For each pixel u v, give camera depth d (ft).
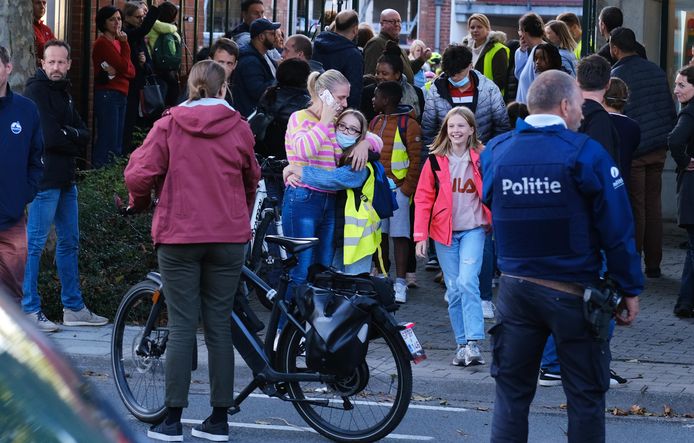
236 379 71.82
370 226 73.82
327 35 101.60
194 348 59.36
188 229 56.03
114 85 115.24
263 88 96.17
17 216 66.54
